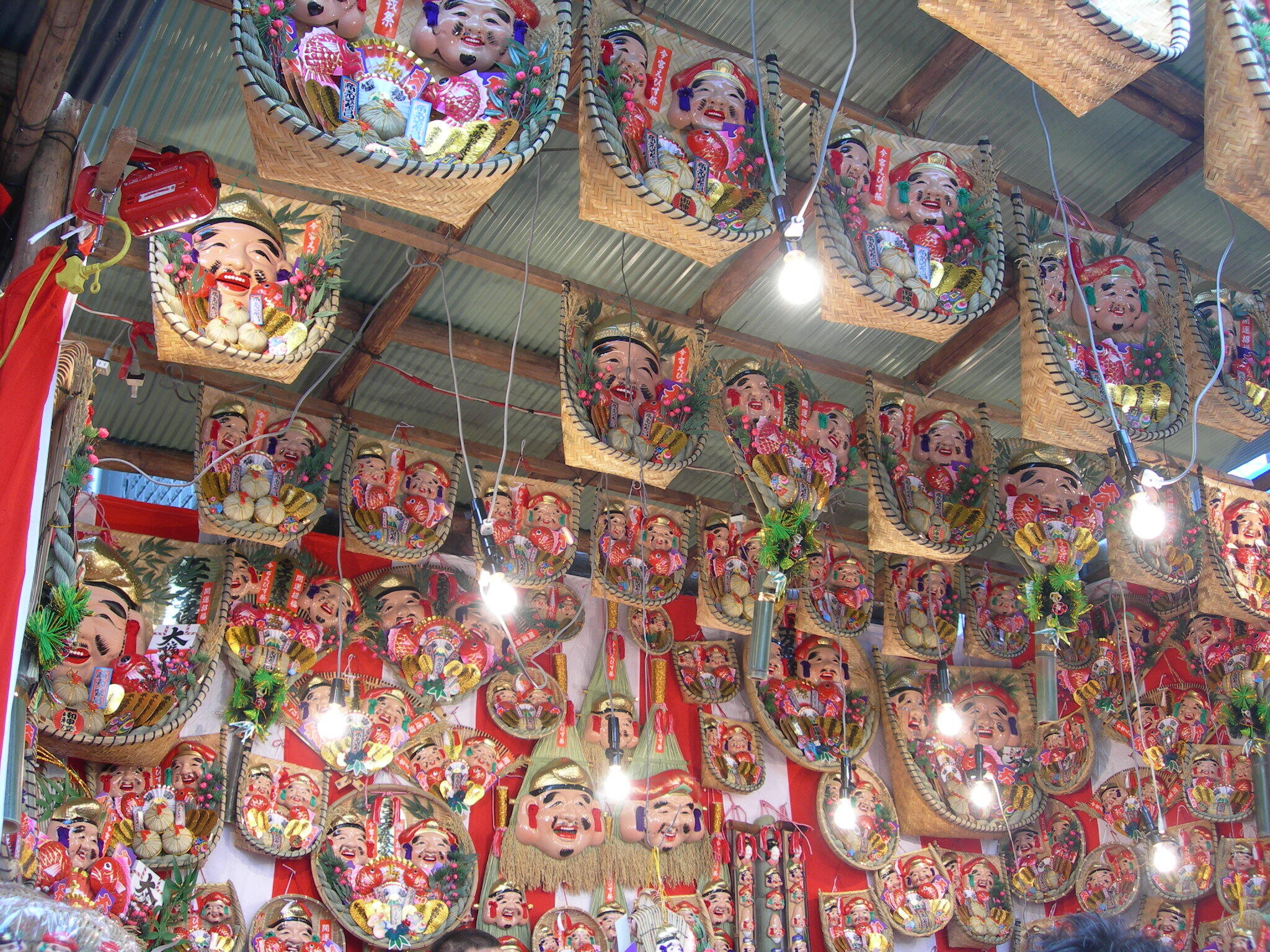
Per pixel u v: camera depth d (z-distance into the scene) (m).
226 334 5.89
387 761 8.29
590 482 9.59
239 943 7.38
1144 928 11.00
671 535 9.16
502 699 8.97
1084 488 9.02
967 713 10.97
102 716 6.85
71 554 4.48
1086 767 11.27
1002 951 10.66
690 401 7.46
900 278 6.65
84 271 4.36
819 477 8.09
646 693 9.67
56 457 4.39
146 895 6.88
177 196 4.64
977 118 7.80
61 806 6.61
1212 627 11.53
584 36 5.72
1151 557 9.23
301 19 4.83
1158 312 7.97
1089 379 7.58
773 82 6.38
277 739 8.02
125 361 7.66
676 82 6.21
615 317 7.46
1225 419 8.35
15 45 5.33
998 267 6.94
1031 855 11.02
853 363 9.48
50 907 2.42
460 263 7.77
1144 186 8.30
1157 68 7.36
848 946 9.66
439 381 8.77
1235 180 6.05
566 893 8.75
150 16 5.77
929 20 6.97
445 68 5.15
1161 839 10.15
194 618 7.48
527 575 8.55
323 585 8.34
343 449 9.18
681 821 9.16
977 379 9.80
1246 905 11.13
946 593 9.91
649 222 5.95
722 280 8.04
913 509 8.35
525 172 7.28
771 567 7.83
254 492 7.26
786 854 9.66
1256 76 5.59
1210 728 11.52
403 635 8.64
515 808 8.67
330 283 6.27
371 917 7.82
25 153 5.17
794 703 10.18
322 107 4.75
